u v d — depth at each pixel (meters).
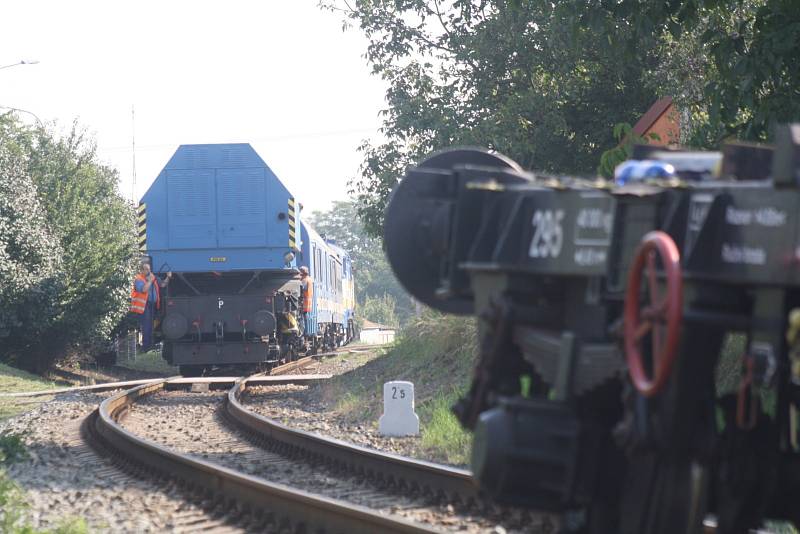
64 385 61.97
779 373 7.55
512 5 31.83
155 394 44.75
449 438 25.23
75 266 68.31
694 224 8.04
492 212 10.59
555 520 14.83
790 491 9.17
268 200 49.09
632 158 10.52
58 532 15.56
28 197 64.25
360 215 54.69
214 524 16.55
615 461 9.70
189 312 50.94
